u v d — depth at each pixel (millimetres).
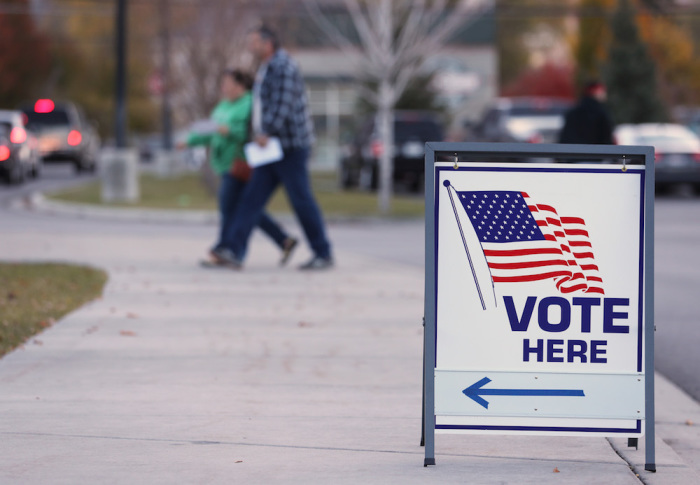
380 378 8500
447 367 6102
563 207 6102
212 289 13055
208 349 9508
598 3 69000
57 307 11383
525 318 6094
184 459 6262
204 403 7637
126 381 8266
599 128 15508
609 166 6105
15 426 6941
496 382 6102
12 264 14836
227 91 15047
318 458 6320
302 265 15109
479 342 6094
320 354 9391
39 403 7555
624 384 6109
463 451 6527
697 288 14633
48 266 14711
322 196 33969
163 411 7391
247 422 7133
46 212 27344
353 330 10523
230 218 15102
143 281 13656
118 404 7559
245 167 14836
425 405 6324
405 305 12055
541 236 6094
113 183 30016
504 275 6094
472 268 6094
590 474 6051
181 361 9008
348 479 5906
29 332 10008
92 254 16656
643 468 6219
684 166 33781
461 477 5961
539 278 6094
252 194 14703
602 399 6109
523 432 6105
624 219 6109
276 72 14234
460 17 37781
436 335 6102
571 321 6094
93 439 6668
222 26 36156
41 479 5844
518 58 110312
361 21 30156
